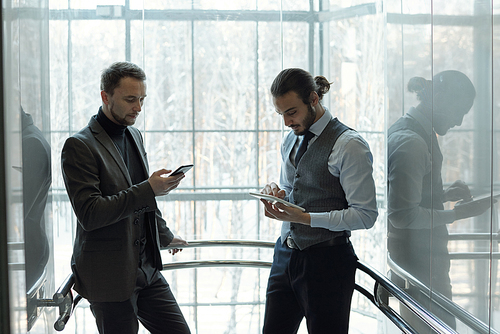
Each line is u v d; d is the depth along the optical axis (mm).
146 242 1946
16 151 1177
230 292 3184
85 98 2809
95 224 1639
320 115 1847
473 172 1320
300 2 2939
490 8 1218
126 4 2828
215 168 3102
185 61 3008
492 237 1224
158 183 1715
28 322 1385
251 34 3021
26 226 1378
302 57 2975
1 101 1090
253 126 3086
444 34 1482
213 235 3135
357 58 2844
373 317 2943
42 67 1564
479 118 1280
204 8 2990
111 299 1738
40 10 1543
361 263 1943
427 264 1640
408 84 1793
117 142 1850
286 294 1943
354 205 1731
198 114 3051
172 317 2012
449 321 1479
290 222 1889
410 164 1776
